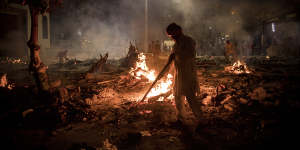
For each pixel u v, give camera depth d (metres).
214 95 5.88
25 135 3.77
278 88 6.07
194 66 4.15
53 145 3.43
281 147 3.15
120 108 5.29
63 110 4.61
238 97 5.62
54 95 5.16
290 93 5.58
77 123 4.34
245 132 3.73
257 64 14.40
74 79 9.53
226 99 5.38
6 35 21.80
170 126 4.17
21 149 3.29
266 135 3.54
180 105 4.30
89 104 5.45
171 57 4.41
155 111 4.93
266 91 5.73
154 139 3.63
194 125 4.12
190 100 4.14
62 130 3.98
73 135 3.81
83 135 3.81
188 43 4.04
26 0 5.05
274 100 5.05
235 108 4.95
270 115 4.34
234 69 10.59
